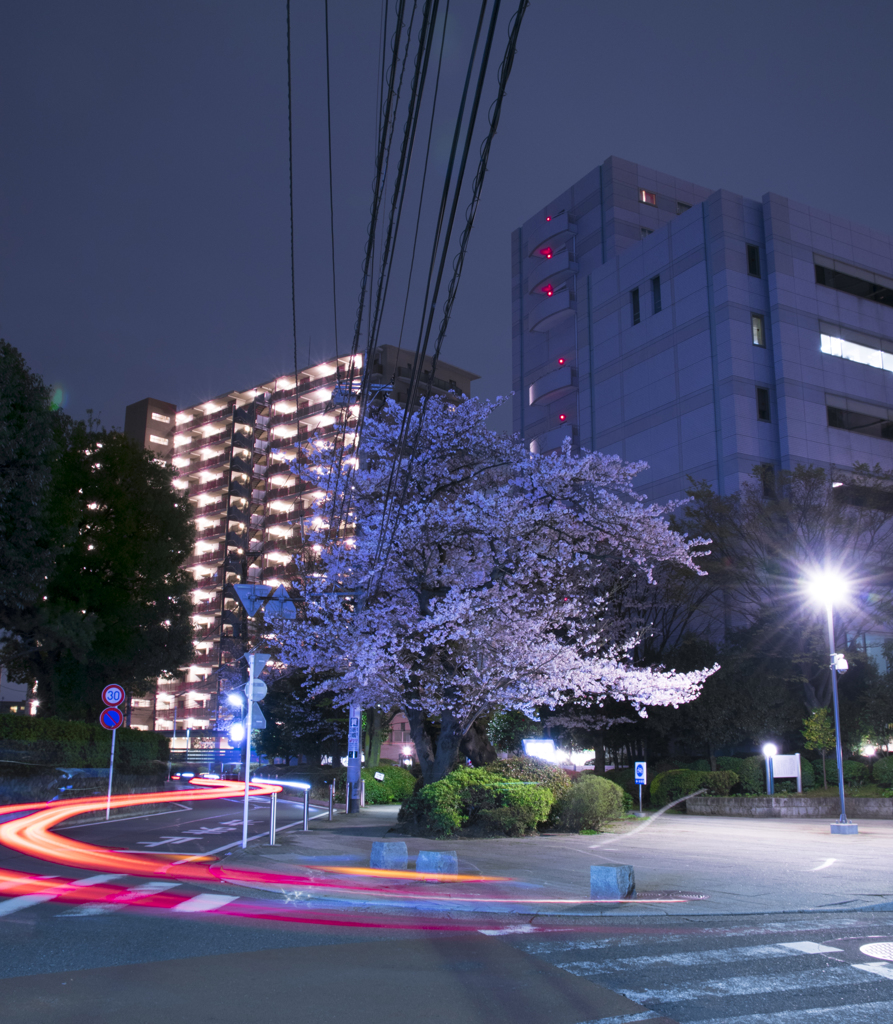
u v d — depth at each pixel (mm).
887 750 32281
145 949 6992
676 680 19844
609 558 21078
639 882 10859
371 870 11656
